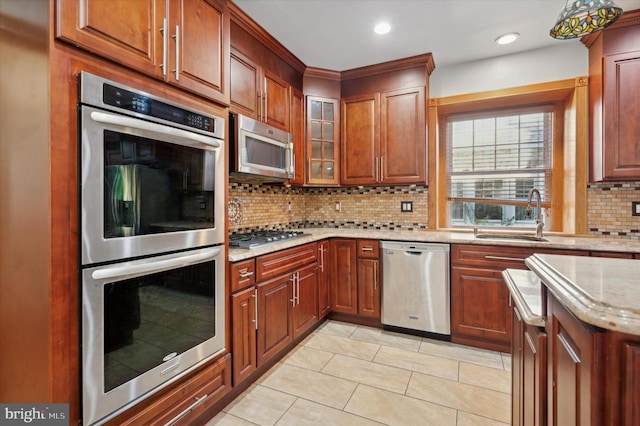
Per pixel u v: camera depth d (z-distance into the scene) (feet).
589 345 2.15
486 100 9.74
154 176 4.37
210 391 5.41
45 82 3.36
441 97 10.14
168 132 4.48
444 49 9.04
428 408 5.82
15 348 3.66
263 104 8.26
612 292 2.29
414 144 9.75
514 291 4.28
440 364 7.41
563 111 9.53
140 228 4.18
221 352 5.61
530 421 3.59
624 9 7.27
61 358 3.44
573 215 8.89
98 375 3.73
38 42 3.42
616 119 7.66
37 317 3.45
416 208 10.62
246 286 6.31
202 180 5.20
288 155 8.65
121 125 3.89
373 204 11.24
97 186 3.69
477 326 8.23
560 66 8.86
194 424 5.26
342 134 10.63
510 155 10.19
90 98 3.62
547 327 3.17
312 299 8.89
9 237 3.70
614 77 7.68
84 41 3.59
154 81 4.46
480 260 8.18
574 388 2.42
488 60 9.61
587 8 4.77
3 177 3.73
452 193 10.87
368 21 7.65
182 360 4.84
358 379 6.79
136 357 4.18
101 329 3.75
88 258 3.61
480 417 5.56
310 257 8.79
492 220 10.41
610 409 2.00
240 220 9.15
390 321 9.21
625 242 7.57
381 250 9.29
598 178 8.09
